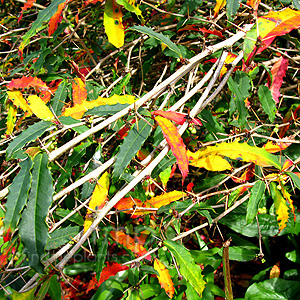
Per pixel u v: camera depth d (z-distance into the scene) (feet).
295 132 1.54
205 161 1.23
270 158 1.15
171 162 1.26
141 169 1.12
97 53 1.68
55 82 1.53
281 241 1.92
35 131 1.00
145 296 1.46
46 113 1.06
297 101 1.69
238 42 1.51
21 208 0.89
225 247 1.21
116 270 1.32
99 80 1.76
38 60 1.47
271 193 1.18
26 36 1.24
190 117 1.07
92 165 1.30
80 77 1.44
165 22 1.58
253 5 1.26
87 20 2.07
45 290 0.95
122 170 1.01
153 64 1.85
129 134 1.04
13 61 2.34
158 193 1.88
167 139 1.02
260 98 1.42
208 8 1.72
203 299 1.42
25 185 0.91
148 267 1.21
